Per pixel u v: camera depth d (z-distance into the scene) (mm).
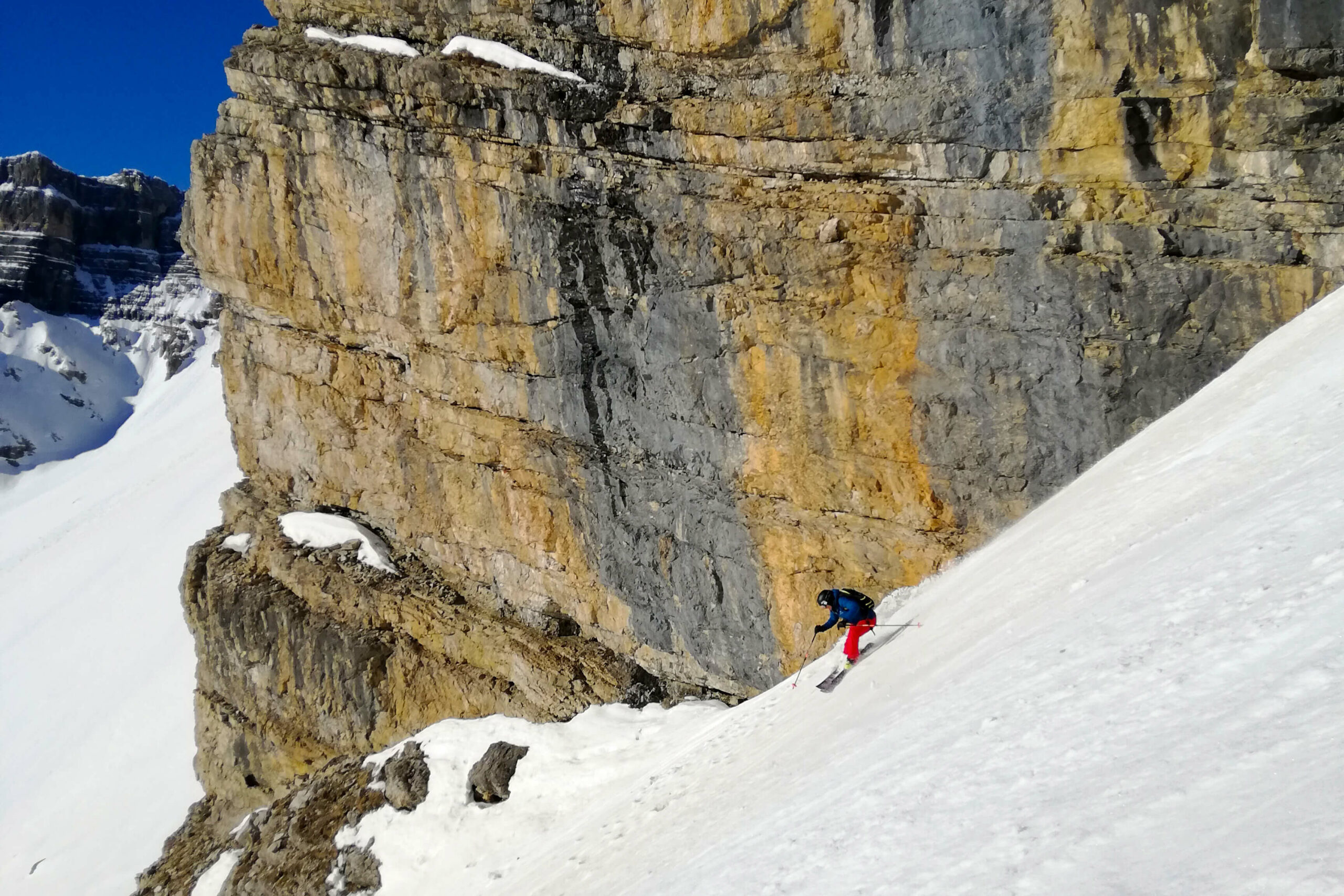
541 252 19141
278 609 25797
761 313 16859
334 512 26781
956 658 7418
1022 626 6836
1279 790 2998
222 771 28781
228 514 30531
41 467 149875
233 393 29359
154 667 48625
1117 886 3023
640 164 18281
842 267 16016
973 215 14977
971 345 14992
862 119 15883
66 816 37531
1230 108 13062
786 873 5047
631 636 19828
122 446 152625
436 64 19844
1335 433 6262
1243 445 7566
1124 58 13648
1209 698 3936
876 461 16062
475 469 22203
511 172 19422
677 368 18031
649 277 18109
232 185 25938
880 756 6039
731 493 17812
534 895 11766
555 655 20500
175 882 26312
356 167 22406
